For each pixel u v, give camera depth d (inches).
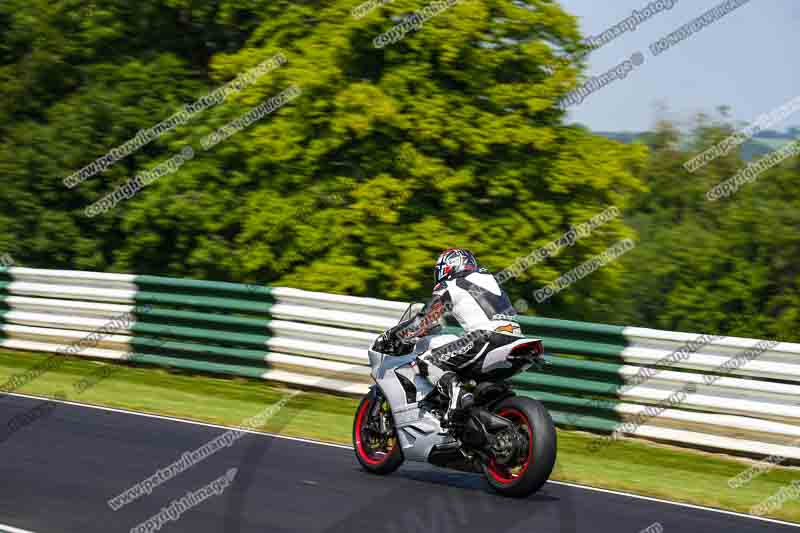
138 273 2105.1
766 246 2544.3
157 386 1552.7
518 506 901.2
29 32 2271.2
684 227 2613.2
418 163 1862.7
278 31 2050.9
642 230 2696.9
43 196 2144.4
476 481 1008.9
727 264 2532.0
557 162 1909.4
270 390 1557.6
